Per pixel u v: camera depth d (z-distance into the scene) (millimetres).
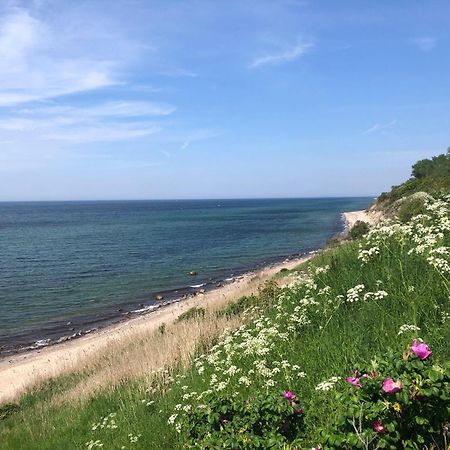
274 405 4160
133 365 12773
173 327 16922
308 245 68125
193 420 4805
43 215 196625
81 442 8891
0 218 170250
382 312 5906
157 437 6734
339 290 7887
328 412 4379
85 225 126438
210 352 10039
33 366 21688
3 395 17562
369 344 5473
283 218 142875
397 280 6574
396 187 74750
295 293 9258
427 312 5617
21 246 74750
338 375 5020
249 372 5980
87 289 41219
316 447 3520
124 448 7035
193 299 32656
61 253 65750
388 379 3111
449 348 4527
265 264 51469
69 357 21594
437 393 2992
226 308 15234
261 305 12055
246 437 3910
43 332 28688
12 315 32688
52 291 40438
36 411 13578
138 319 29922
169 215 182750
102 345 22078
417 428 3156
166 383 9578
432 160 90250
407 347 3502
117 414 9055
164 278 45812
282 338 6785
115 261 57531
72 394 13758
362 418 3172
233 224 120500
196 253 63812
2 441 11656
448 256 6199
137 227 115625
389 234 7547
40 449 9883
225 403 4508
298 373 5430
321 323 6965
